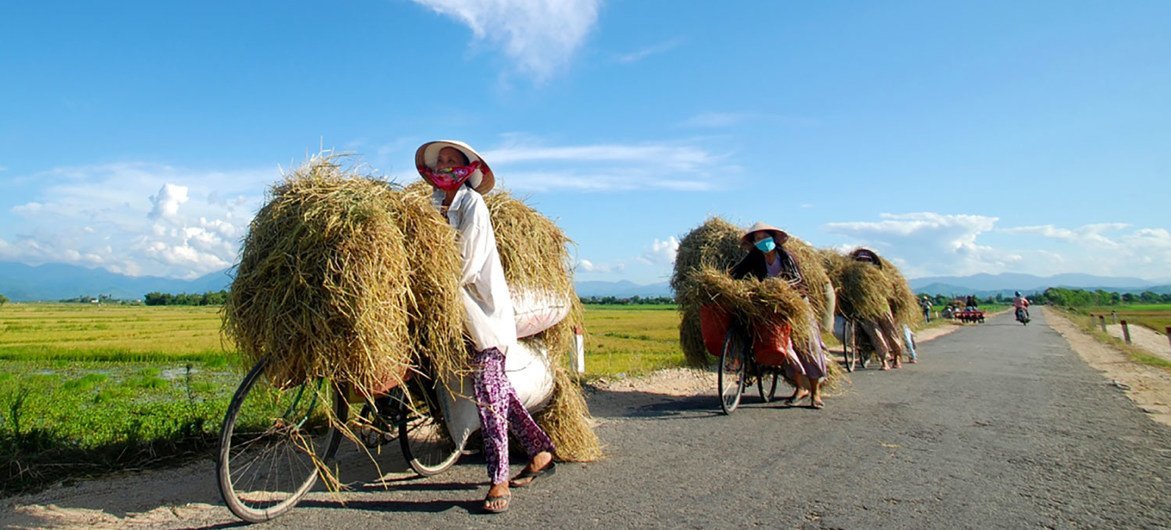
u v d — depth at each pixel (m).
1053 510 3.57
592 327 40.72
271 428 3.60
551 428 4.54
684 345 8.30
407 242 3.46
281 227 3.30
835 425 6.01
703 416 6.52
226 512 3.49
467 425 3.92
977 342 20.38
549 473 4.23
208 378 13.07
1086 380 9.70
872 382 9.31
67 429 5.46
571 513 3.49
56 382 11.93
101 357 19.05
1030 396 7.88
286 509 3.48
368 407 3.87
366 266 3.16
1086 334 27.16
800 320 6.76
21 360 17.98
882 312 10.85
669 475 4.25
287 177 3.50
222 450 3.15
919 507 3.61
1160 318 60.62
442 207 3.88
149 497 3.77
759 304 6.64
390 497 3.77
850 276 10.75
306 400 3.63
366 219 3.26
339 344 3.10
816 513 3.50
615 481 4.11
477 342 3.68
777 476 4.23
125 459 4.53
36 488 3.92
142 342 27.38
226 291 3.38
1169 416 6.52
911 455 4.82
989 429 5.81
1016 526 3.32
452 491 3.90
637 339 27.80
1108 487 4.01
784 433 5.63
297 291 3.16
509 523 3.34
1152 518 3.45
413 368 3.60
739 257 8.12
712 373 10.10
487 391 3.67
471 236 3.70
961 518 3.44
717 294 6.71
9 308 113.94
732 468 4.43
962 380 9.56
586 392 8.12
